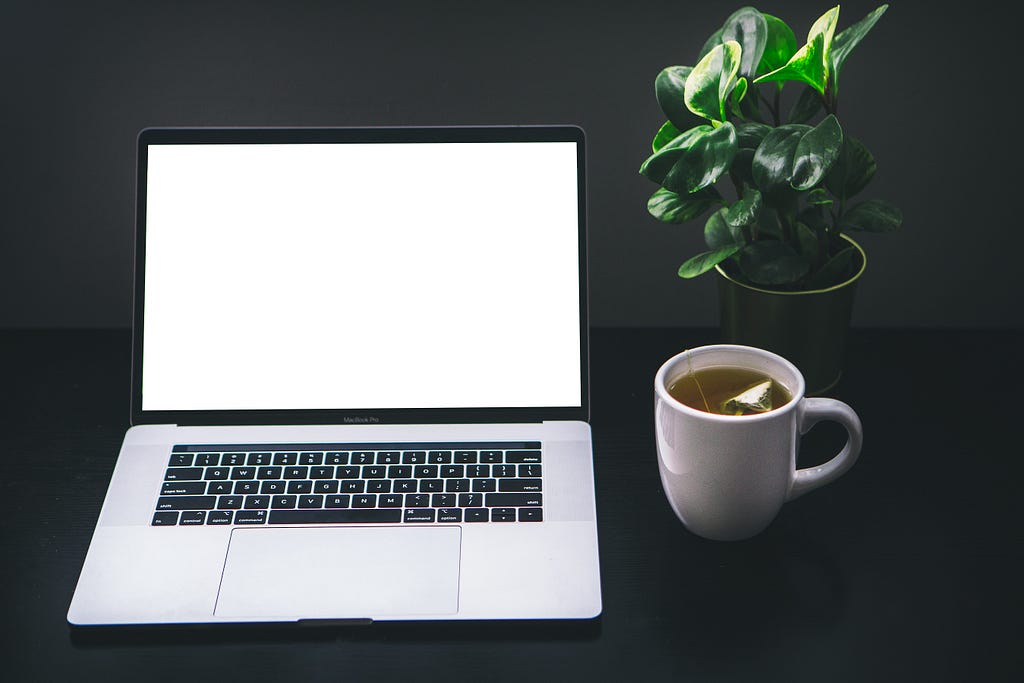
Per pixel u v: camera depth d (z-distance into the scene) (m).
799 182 0.84
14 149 1.15
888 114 1.12
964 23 1.07
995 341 1.16
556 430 0.96
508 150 0.96
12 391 1.09
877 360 1.12
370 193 0.96
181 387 0.97
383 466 0.92
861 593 0.83
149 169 0.96
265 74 1.12
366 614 0.79
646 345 1.17
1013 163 1.13
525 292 0.97
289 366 0.97
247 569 0.83
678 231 1.18
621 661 0.77
